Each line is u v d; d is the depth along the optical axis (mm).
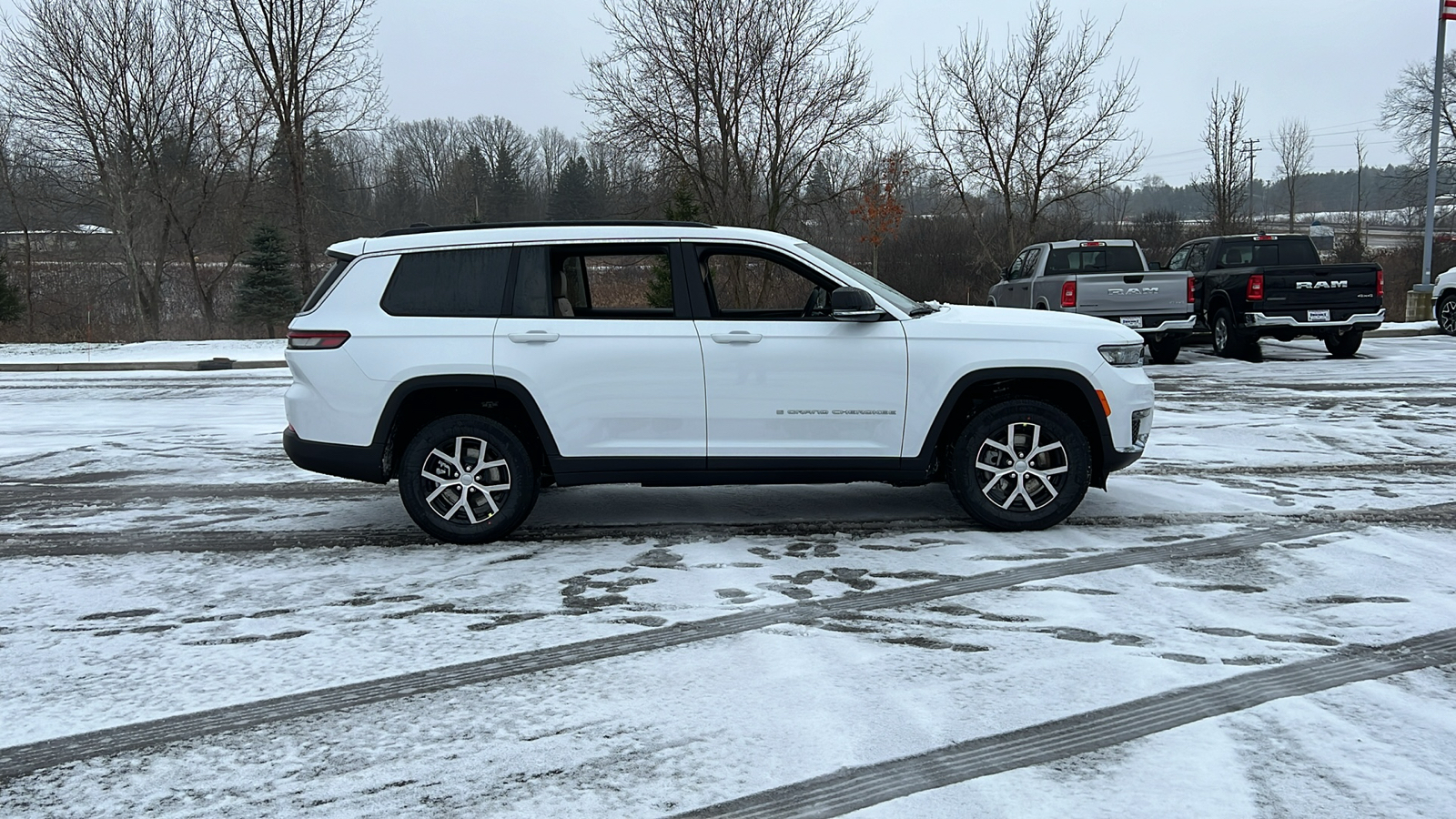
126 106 29984
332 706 3373
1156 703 3287
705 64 25250
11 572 5098
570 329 5445
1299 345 18422
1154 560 4992
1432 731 3062
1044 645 3824
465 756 2988
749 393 5449
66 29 28812
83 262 33906
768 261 5660
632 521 6012
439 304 5492
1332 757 2900
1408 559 4949
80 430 10438
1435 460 7656
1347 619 4078
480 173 60750
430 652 3863
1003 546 5297
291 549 5512
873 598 4453
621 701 3375
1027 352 5492
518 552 5348
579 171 45125
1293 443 8445
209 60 30422
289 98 26422
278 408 12234
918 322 5547
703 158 25562
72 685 3582
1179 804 2643
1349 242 47844
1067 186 29422
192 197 31812
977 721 3168
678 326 5465
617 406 5434
